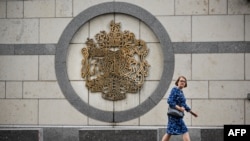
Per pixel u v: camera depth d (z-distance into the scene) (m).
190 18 11.90
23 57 12.20
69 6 12.12
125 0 12.00
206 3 11.88
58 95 12.13
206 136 11.76
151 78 12.01
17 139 11.91
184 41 11.89
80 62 12.14
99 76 12.02
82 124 12.08
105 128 11.82
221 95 11.85
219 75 11.84
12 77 12.22
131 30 12.05
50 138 12.06
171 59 11.89
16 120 12.21
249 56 11.80
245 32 11.82
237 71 11.82
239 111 11.81
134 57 12.01
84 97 12.13
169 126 10.28
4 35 12.23
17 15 12.22
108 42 12.02
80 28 12.15
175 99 10.27
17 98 12.21
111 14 12.08
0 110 12.23
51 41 12.15
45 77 12.16
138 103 12.01
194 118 11.89
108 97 12.02
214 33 11.85
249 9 11.81
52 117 12.15
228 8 11.85
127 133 11.67
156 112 11.94
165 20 11.94
